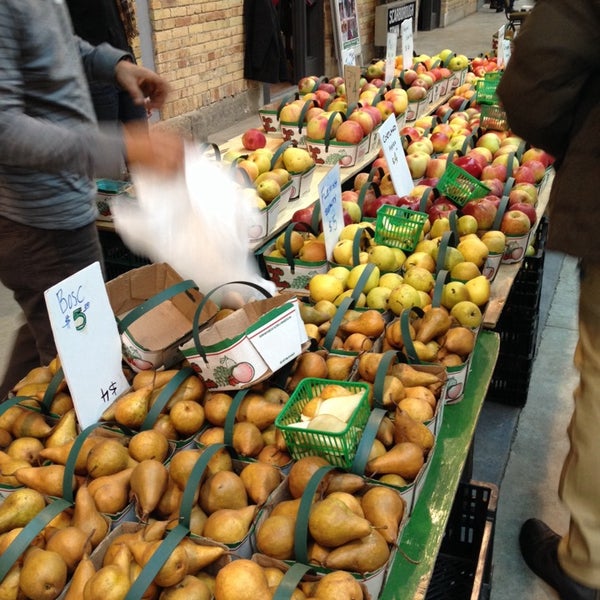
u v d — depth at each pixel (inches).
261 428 67.1
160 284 83.0
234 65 296.7
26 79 71.3
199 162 97.1
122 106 142.9
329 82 182.2
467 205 110.7
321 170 141.0
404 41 195.0
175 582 50.0
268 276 106.3
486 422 131.0
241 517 55.2
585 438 67.4
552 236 64.3
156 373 72.3
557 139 66.5
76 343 66.7
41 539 56.4
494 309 94.7
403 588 57.1
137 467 58.9
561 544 74.5
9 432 68.6
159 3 245.6
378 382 66.3
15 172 76.2
